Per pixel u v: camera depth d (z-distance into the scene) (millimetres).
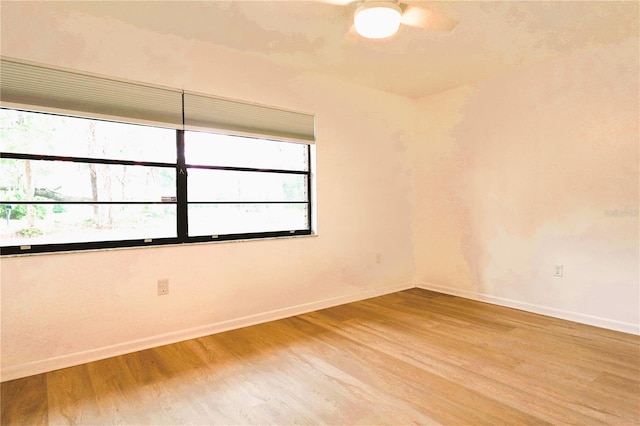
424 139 4391
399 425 1717
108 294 2492
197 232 2955
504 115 3594
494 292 3750
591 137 3021
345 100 3795
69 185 2445
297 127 3443
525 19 2512
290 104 3373
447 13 2416
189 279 2826
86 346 2410
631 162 2820
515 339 2764
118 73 2506
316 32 2680
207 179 3014
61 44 2309
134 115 2570
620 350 2527
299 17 2461
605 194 2959
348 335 2885
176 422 1761
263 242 3223
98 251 2461
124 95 2537
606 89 2928
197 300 2861
